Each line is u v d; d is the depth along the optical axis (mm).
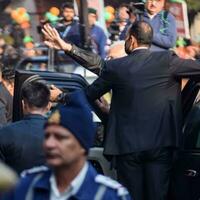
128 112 17016
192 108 17531
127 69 17047
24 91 15070
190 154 17062
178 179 17156
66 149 10109
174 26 21625
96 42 29203
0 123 19656
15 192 10258
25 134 14820
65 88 18359
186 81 18453
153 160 16953
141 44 17188
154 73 16984
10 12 35250
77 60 18203
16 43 34625
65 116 10148
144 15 21844
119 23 30266
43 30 18438
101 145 18031
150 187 16969
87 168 10211
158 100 16969
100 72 17859
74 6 28969
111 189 10102
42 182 10234
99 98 17484
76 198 10070
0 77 20328
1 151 14836
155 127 16906
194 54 29000
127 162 17031
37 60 34156
